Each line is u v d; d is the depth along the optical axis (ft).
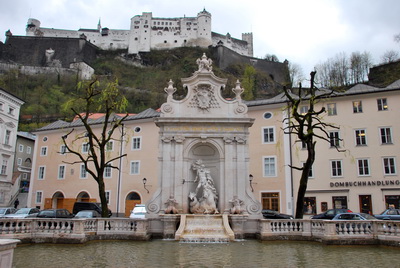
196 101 83.66
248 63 463.83
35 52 446.19
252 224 76.18
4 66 409.90
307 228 68.49
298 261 47.06
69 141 167.32
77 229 63.31
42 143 174.40
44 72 426.92
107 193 153.48
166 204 77.05
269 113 139.44
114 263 45.27
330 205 128.57
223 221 72.23
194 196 79.10
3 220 60.44
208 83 83.76
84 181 159.33
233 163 79.87
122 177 152.35
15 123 190.08
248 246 61.36
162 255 51.57
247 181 79.00
